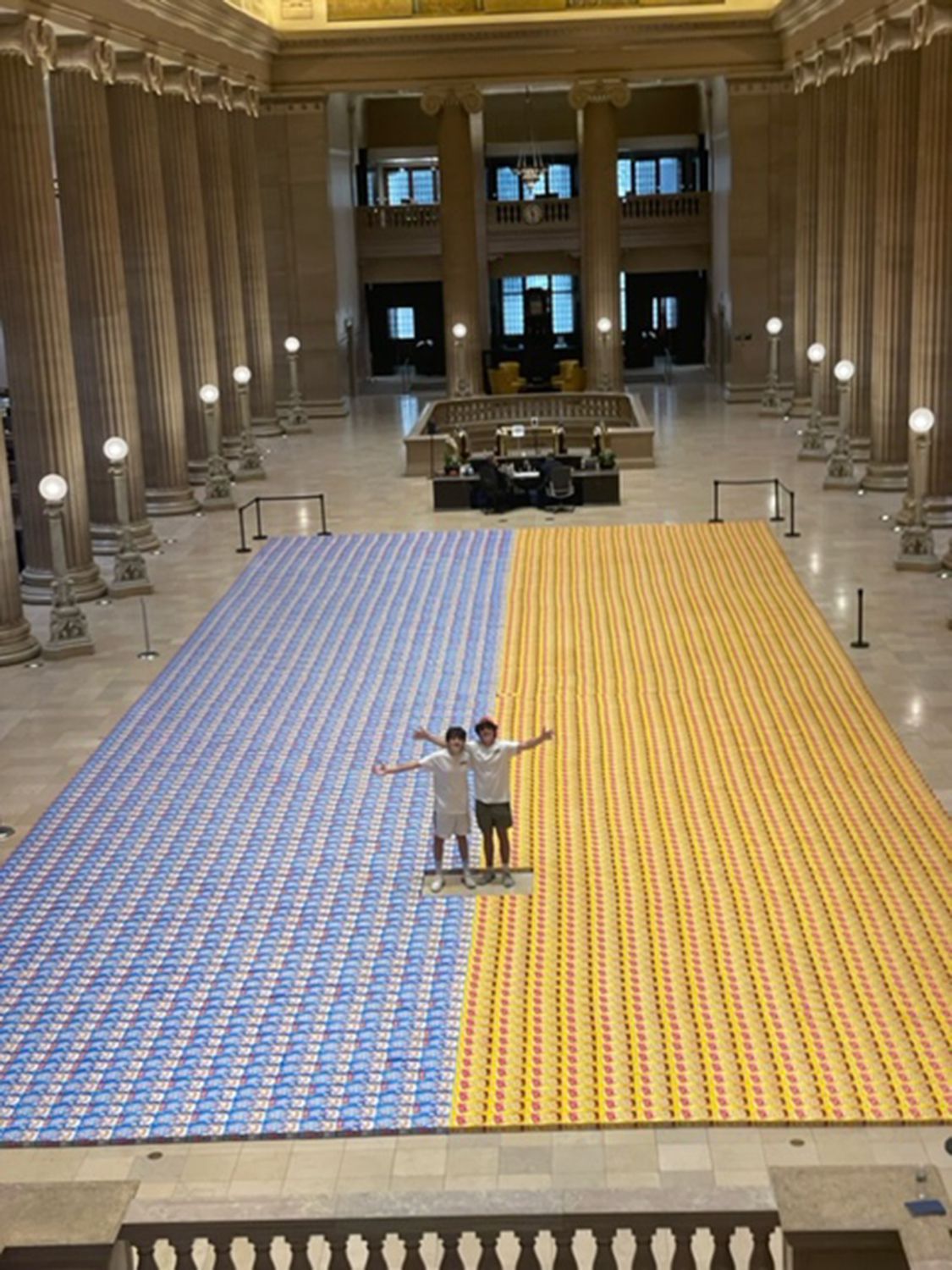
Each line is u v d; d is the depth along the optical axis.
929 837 11.06
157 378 23.52
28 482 18.41
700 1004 9.00
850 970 9.30
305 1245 5.67
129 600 18.81
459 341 34.00
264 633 17.16
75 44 19.67
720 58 32.44
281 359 34.75
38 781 13.00
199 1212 5.65
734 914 10.07
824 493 23.08
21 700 15.14
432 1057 8.58
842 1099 7.99
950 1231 5.16
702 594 17.81
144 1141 7.95
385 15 32.31
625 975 9.38
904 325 22.22
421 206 38.03
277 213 34.12
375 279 38.62
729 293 34.22
